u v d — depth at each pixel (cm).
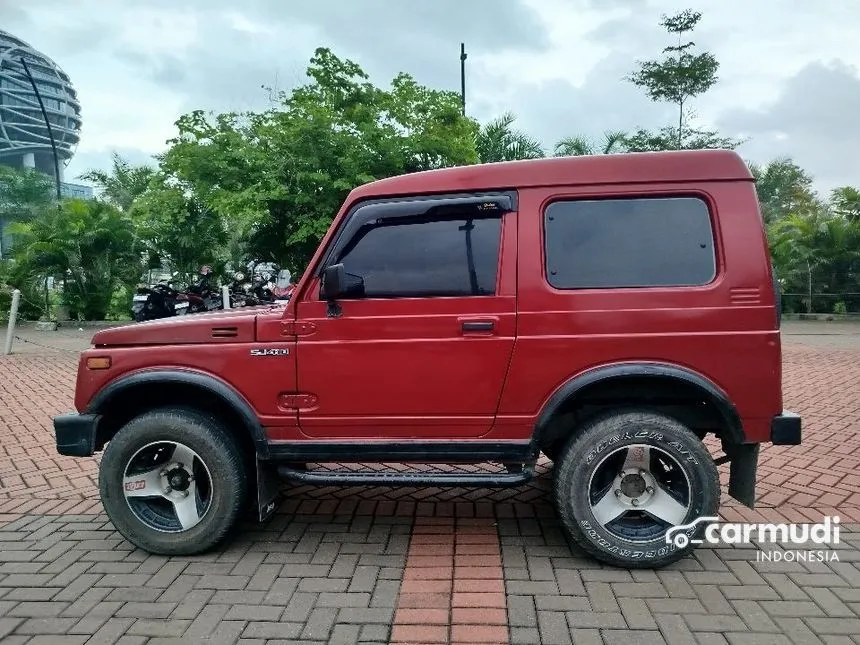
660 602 299
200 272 1357
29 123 10250
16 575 332
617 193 328
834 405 682
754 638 269
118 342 356
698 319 320
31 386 816
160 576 330
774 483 455
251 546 365
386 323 335
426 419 338
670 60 1983
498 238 334
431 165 1356
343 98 1348
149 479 356
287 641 271
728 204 322
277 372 342
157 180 1436
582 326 325
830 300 1689
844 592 307
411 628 279
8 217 2698
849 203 1684
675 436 323
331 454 344
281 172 1283
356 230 342
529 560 344
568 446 333
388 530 386
